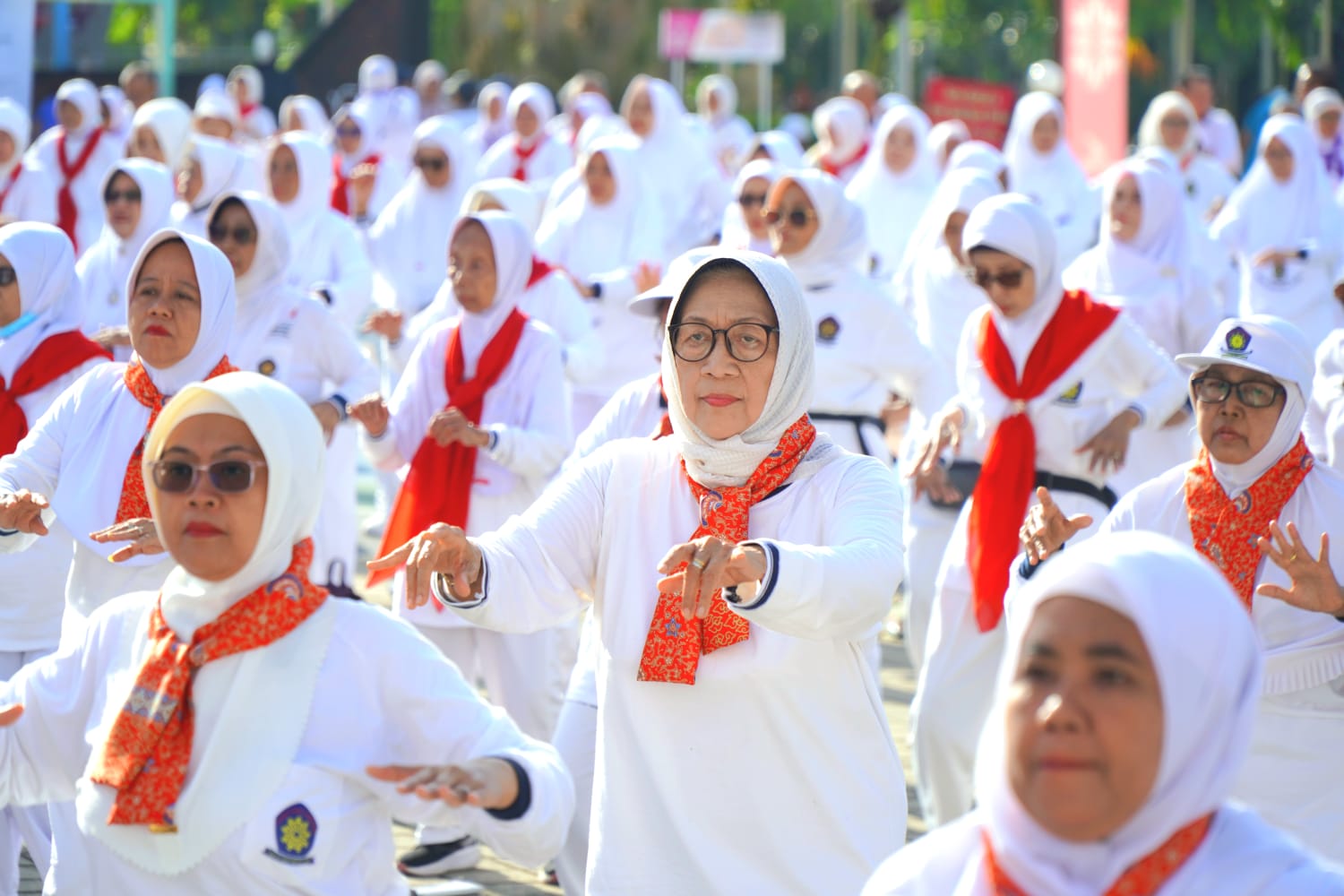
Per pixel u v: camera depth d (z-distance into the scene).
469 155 20.48
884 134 22.73
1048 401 10.27
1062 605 4.02
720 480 6.32
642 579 6.34
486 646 10.12
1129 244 14.66
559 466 10.51
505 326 10.61
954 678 9.86
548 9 55.56
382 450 10.57
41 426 8.52
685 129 24.36
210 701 5.12
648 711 6.25
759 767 6.18
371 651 5.20
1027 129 22.66
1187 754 3.92
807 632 5.80
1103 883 3.99
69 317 9.79
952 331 13.69
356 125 26.03
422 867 9.64
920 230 16.80
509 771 5.06
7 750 5.50
